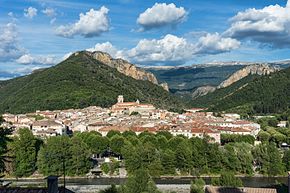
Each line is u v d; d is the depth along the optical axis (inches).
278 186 6525.6
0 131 2554.1
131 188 4955.7
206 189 4335.6
